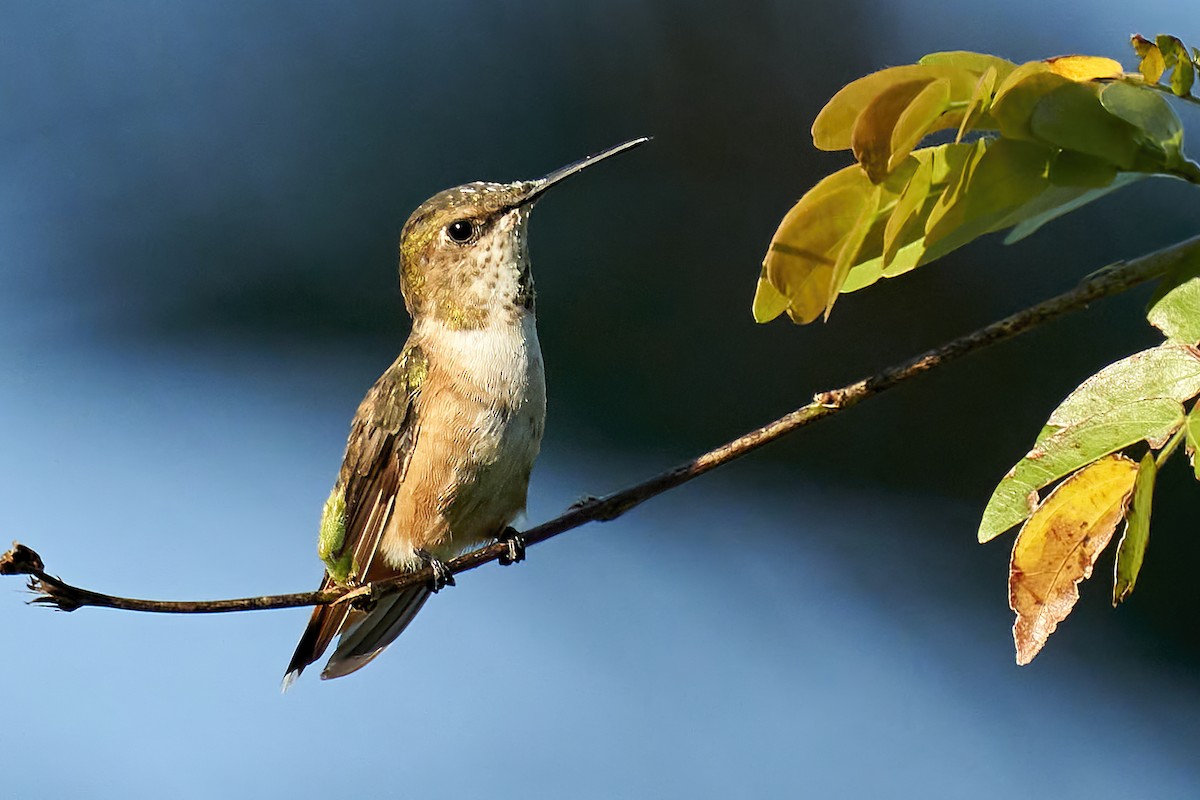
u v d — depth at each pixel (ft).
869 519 40.70
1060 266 38.24
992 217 12.22
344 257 43.21
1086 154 12.02
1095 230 37.81
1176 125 11.88
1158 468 11.20
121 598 14.79
